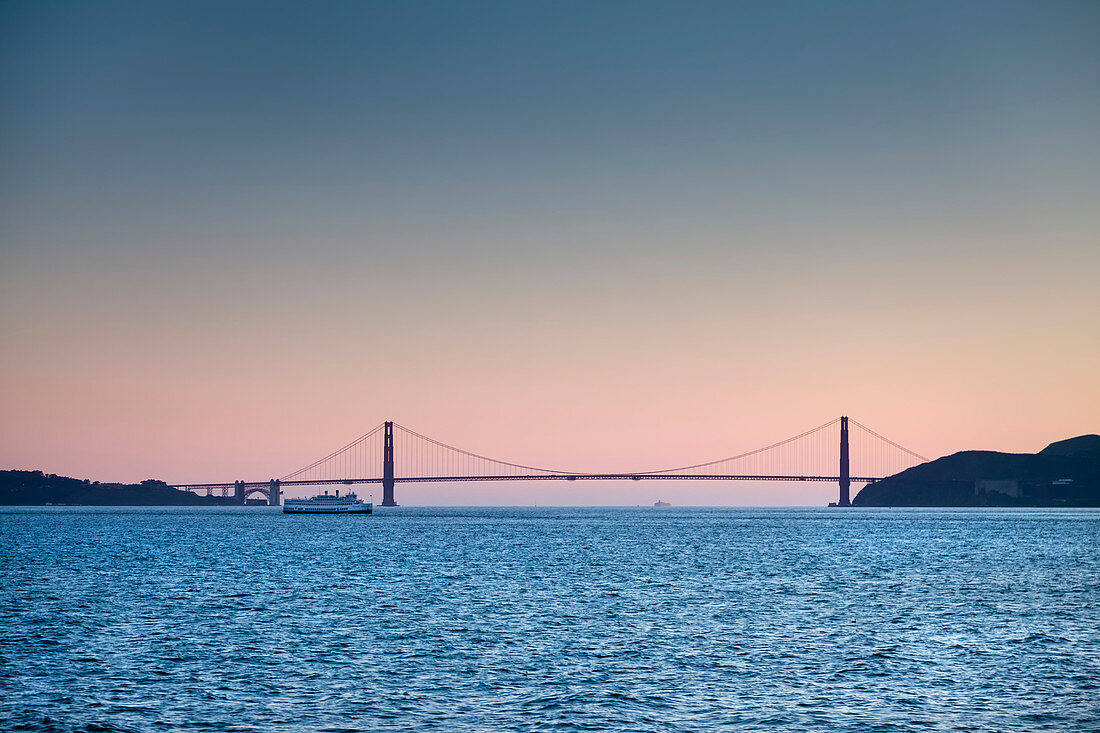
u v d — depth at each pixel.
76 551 195.88
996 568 160.25
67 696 64.00
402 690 66.06
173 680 68.44
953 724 58.44
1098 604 109.44
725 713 60.81
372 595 116.38
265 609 102.75
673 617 98.31
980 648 80.75
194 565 160.75
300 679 69.00
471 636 85.94
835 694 65.31
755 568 159.62
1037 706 62.22
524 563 168.88
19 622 92.44
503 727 58.03
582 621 95.12
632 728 57.81
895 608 105.75
